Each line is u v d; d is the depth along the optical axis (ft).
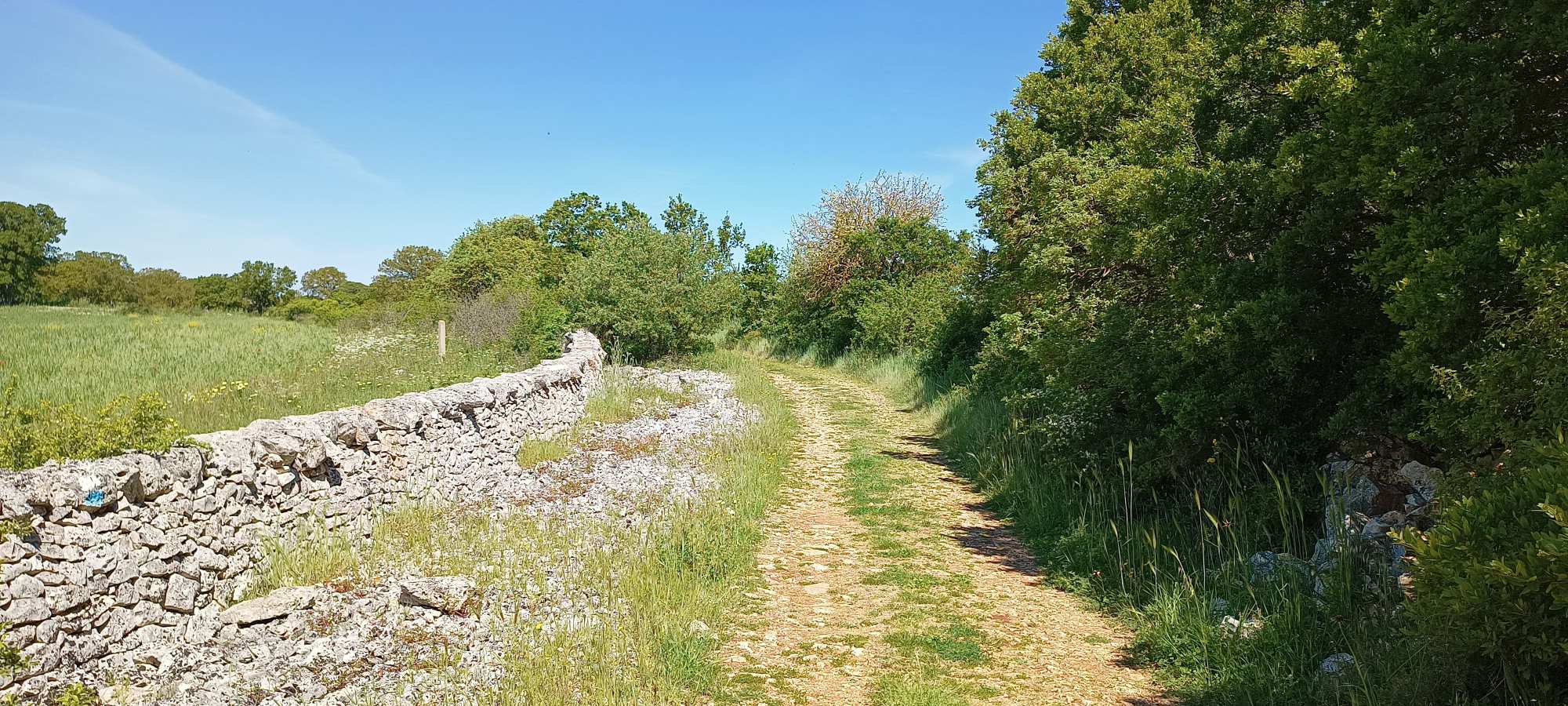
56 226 232.94
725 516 29.37
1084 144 50.16
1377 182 19.99
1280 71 27.78
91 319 126.72
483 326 80.43
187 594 17.53
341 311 137.39
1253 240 26.71
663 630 19.24
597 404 50.26
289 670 15.98
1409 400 21.80
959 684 18.01
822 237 110.63
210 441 19.95
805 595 23.54
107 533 16.14
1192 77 35.29
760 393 62.28
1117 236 32.45
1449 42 19.44
